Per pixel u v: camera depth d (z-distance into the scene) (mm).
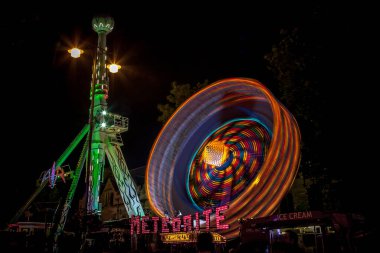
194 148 31516
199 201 29375
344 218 13219
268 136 26844
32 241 11805
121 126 39844
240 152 28203
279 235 14688
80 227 21344
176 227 21609
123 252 11383
